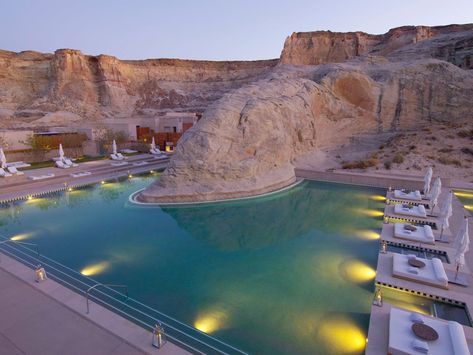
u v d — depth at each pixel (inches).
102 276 525.3
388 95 1739.7
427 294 454.6
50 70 3651.6
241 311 430.6
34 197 1029.2
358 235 722.2
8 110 3144.7
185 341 363.6
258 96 1333.7
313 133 1520.7
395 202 941.8
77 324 374.6
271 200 1005.8
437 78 1742.1
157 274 536.7
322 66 2113.7
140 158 1683.1
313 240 695.7
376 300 422.0
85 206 948.6
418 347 315.9
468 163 1245.1
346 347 360.5
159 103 4052.7
